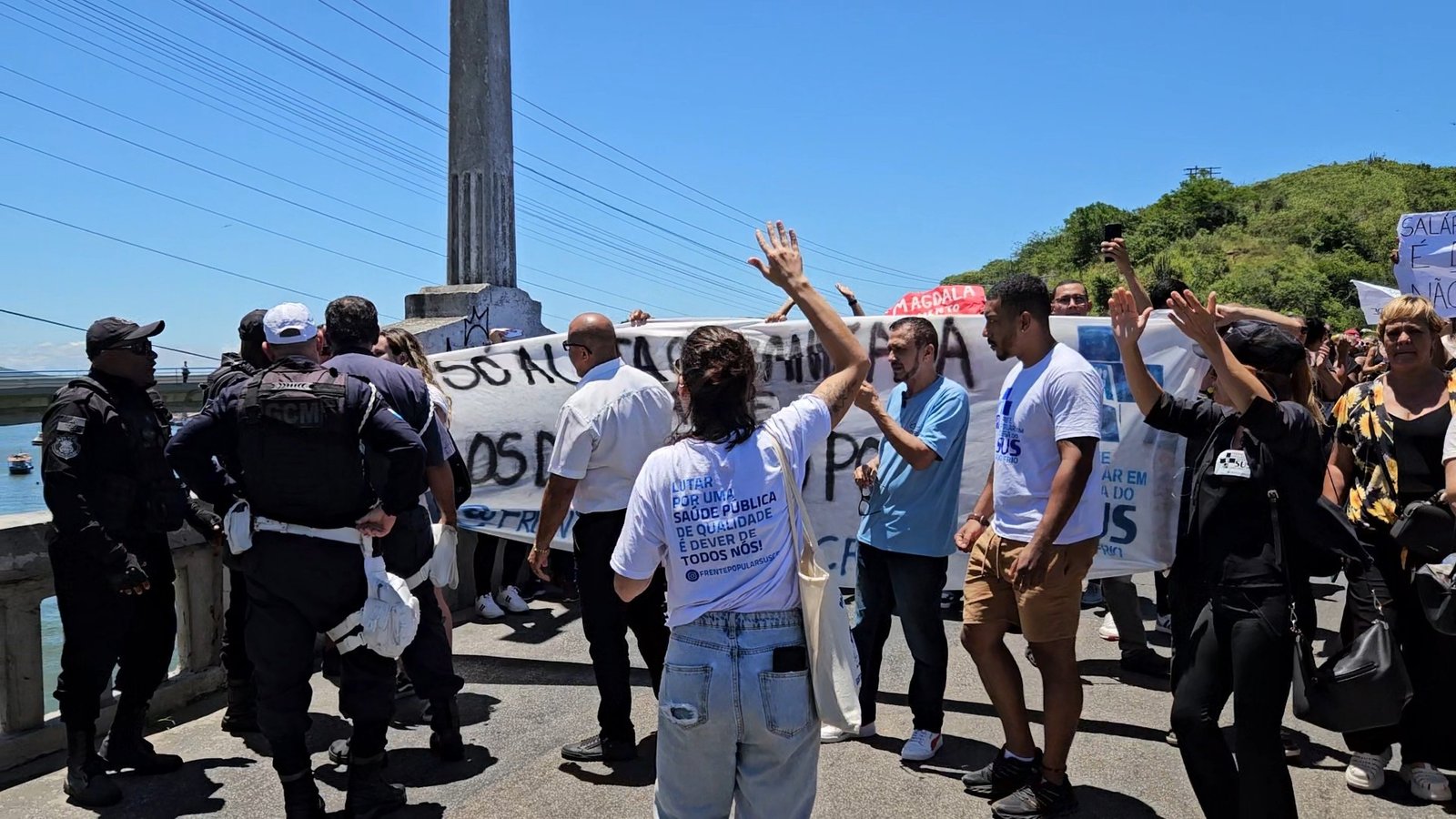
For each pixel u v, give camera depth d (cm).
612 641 396
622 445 388
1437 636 362
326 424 315
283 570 320
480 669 528
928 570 394
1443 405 362
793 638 231
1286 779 288
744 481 231
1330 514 288
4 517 403
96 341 370
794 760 233
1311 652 298
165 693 453
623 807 360
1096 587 686
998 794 367
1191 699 296
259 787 376
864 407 385
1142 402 321
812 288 259
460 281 916
